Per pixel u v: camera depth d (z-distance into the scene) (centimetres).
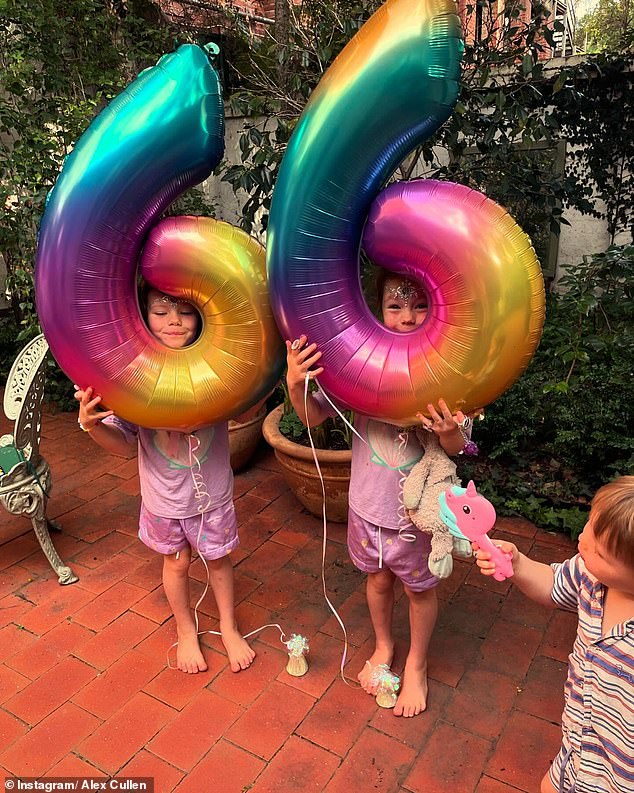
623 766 116
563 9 427
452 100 141
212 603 257
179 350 175
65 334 166
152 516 207
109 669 222
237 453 349
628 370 315
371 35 140
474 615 245
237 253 168
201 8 493
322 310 157
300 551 289
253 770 183
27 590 266
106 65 456
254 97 324
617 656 114
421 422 163
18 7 404
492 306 144
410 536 185
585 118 398
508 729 194
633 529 104
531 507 307
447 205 146
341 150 143
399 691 208
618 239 424
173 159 158
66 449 409
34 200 404
